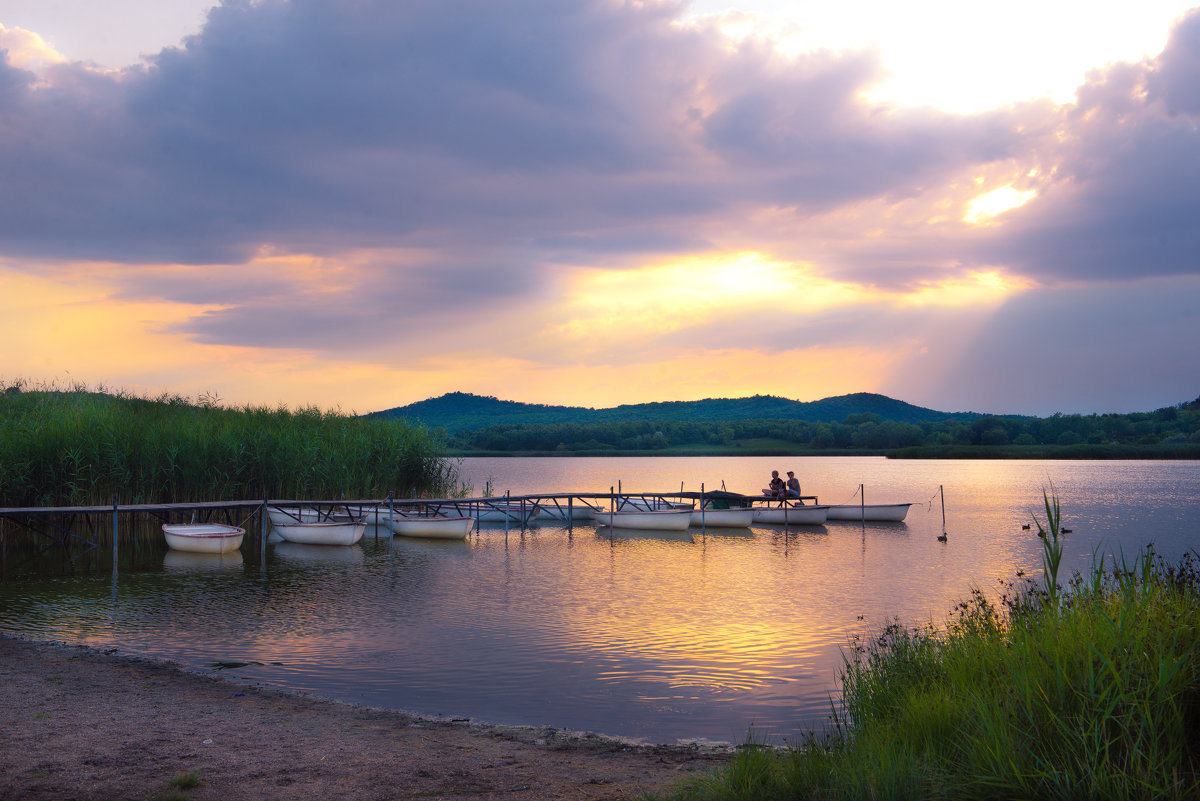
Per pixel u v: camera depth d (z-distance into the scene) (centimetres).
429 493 3784
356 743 884
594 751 895
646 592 2059
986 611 1062
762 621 1706
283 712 1016
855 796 594
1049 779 560
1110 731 605
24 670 1188
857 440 19025
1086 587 863
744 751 742
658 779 778
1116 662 649
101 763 778
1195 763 575
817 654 1424
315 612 1769
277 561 2558
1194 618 712
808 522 3784
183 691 1109
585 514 4094
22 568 2308
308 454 3209
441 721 1015
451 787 741
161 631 1557
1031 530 3575
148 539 2803
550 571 2419
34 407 3138
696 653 1430
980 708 653
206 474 2967
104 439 2802
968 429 17825
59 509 2419
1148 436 16438
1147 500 5144
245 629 1588
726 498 3822
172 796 688
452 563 2575
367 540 3177
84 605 1808
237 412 3541
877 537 3372
